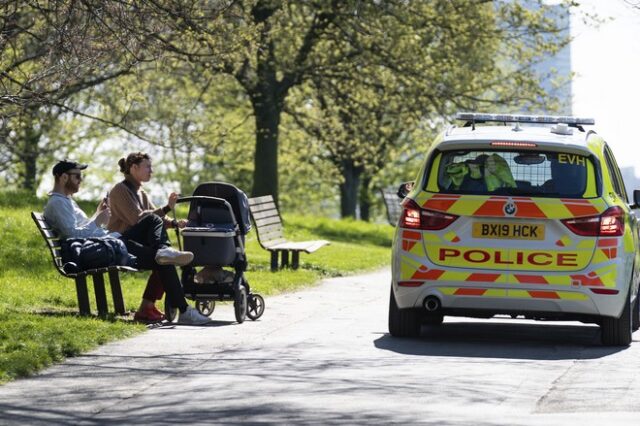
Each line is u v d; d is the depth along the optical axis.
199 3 28.42
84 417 12.95
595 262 19.61
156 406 13.63
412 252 19.98
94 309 24.23
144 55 28.31
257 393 14.51
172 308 22.20
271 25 56.09
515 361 18.03
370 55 58.38
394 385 15.24
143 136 49.31
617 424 12.54
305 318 24.03
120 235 22.70
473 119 21.56
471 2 58.84
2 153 80.56
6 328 19.36
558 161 20.00
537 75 65.44
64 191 23.08
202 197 22.75
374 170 95.19
